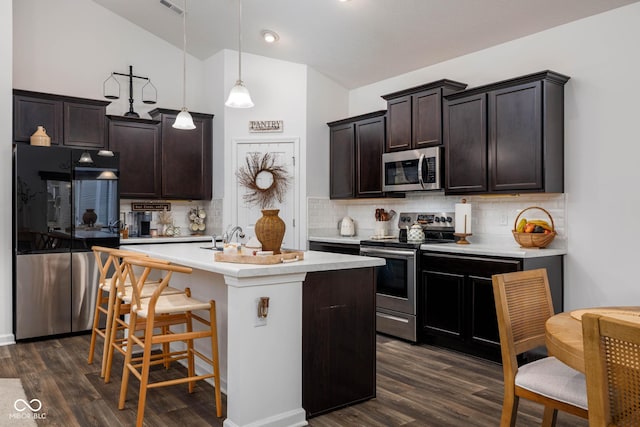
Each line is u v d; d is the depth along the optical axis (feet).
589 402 4.21
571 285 12.05
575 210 11.98
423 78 16.22
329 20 14.79
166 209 19.06
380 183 16.26
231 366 7.93
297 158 17.90
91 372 10.90
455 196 14.98
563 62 12.29
